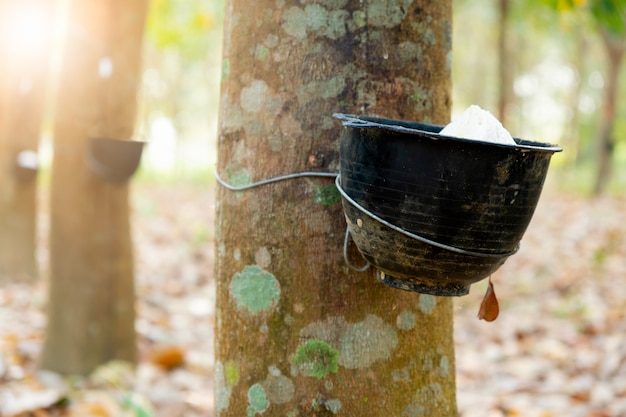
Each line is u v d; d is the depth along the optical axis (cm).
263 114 177
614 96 1466
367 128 139
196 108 2342
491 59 2373
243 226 181
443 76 188
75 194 439
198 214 1201
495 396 403
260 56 178
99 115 427
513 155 135
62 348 439
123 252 457
